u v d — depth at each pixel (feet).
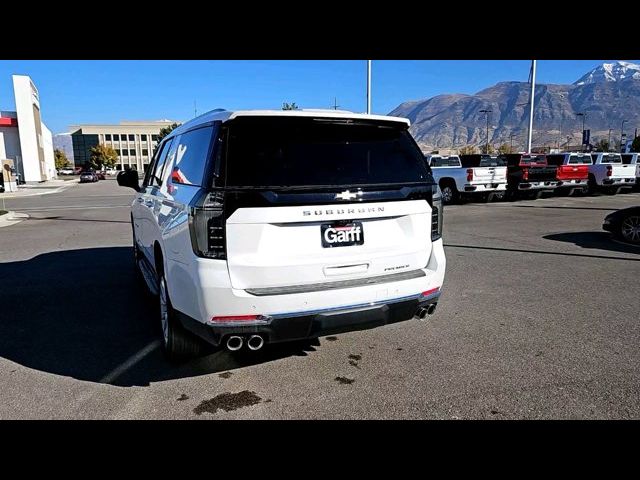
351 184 10.39
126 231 38.75
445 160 61.93
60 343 13.76
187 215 9.86
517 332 14.30
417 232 11.27
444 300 17.63
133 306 17.33
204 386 11.05
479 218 43.11
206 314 9.62
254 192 9.48
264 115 9.98
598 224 38.52
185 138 12.63
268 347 13.33
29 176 190.29
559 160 69.82
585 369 11.71
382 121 11.25
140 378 11.48
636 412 9.72
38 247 31.01
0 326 15.24
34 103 196.95
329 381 11.24
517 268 22.75
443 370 11.75
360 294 10.25
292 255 9.85
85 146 438.40
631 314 15.84
